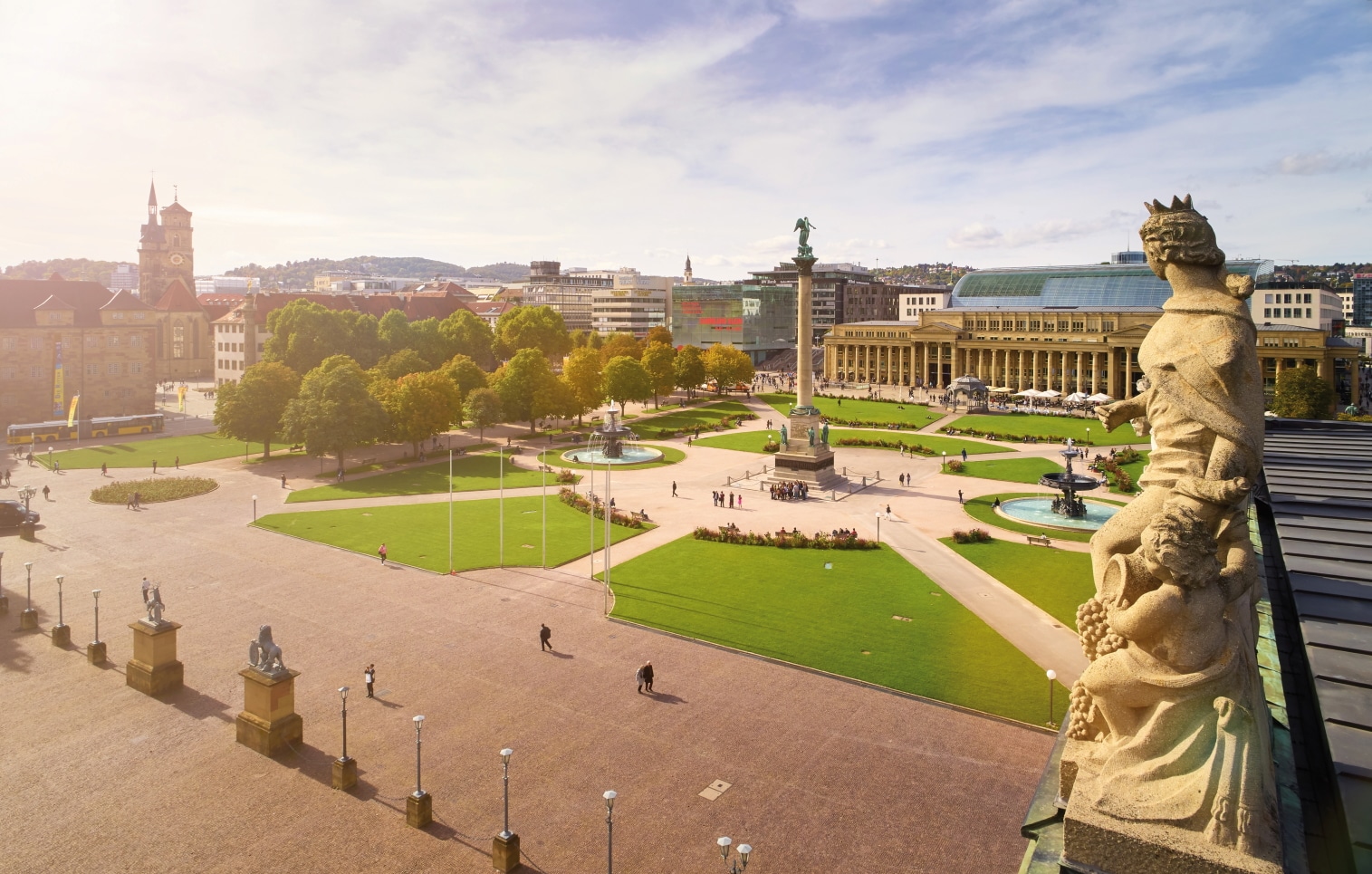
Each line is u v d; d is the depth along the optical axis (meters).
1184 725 13.81
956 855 34.00
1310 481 33.69
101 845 34.97
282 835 35.69
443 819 36.84
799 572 73.12
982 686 49.88
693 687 49.81
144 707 47.31
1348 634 19.30
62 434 147.25
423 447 141.75
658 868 33.47
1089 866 13.59
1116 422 18.47
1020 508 98.62
